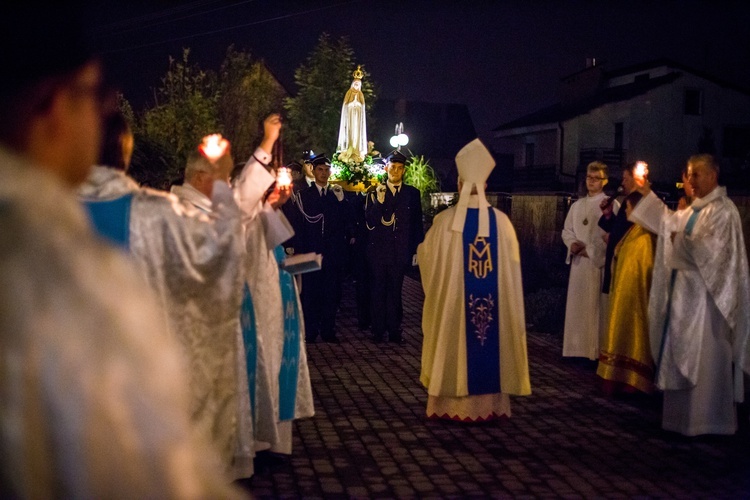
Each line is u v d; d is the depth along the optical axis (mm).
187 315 3699
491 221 6910
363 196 12078
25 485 922
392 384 8492
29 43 1121
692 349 6383
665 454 6160
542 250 16922
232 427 4020
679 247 6480
